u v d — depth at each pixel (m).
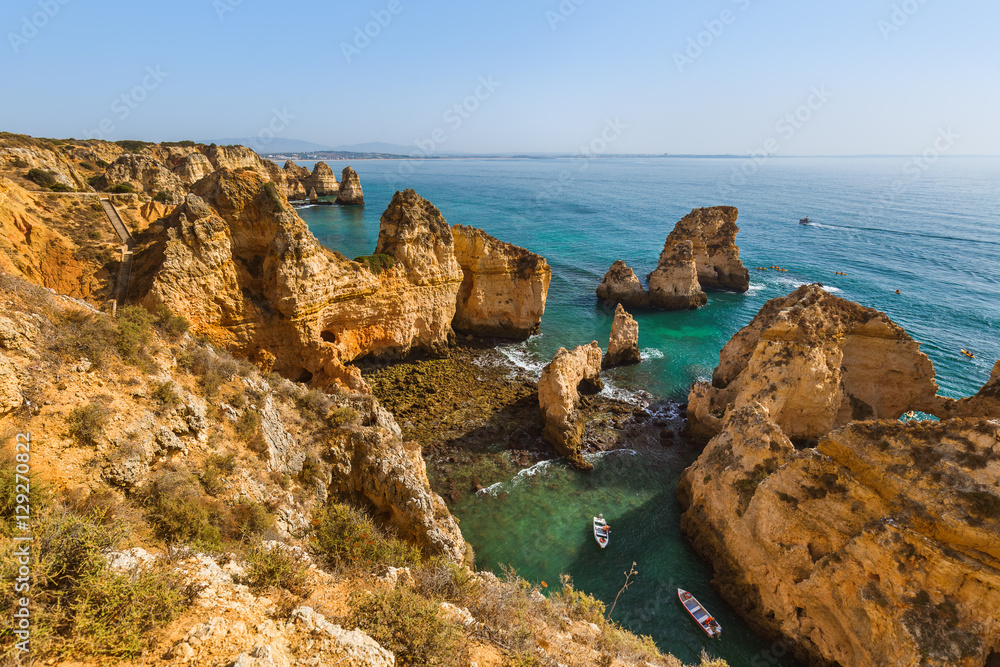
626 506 29.22
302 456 17.31
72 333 13.18
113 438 11.75
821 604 19.48
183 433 13.82
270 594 9.52
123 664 6.75
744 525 22.55
